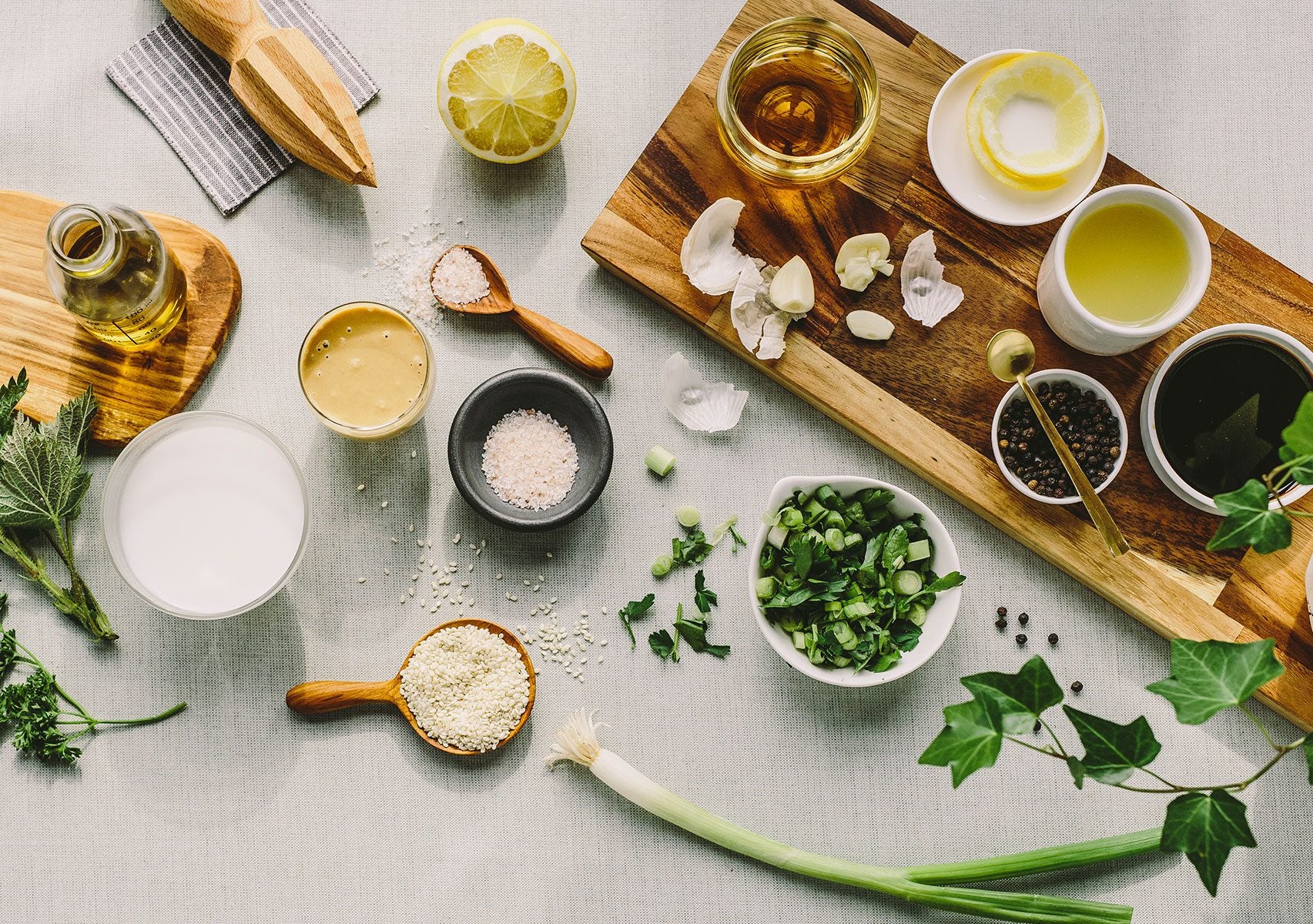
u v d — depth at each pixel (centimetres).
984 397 152
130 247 141
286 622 157
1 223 154
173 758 156
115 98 159
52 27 159
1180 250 144
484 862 156
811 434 159
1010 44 160
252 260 159
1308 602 144
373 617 158
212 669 157
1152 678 156
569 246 160
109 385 153
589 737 151
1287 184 159
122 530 149
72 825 155
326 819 156
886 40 154
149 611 157
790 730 157
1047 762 156
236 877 156
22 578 156
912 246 151
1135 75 160
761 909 156
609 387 159
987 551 158
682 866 157
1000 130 148
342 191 160
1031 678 118
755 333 152
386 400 150
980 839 156
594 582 158
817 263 153
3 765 155
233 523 150
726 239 153
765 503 159
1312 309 151
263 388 158
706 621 158
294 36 151
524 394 153
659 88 161
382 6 160
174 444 150
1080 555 151
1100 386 146
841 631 146
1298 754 154
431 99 160
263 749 156
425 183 160
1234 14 160
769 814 157
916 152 153
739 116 149
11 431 147
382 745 157
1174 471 146
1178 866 155
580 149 160
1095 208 143
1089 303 145
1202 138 160
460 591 158
